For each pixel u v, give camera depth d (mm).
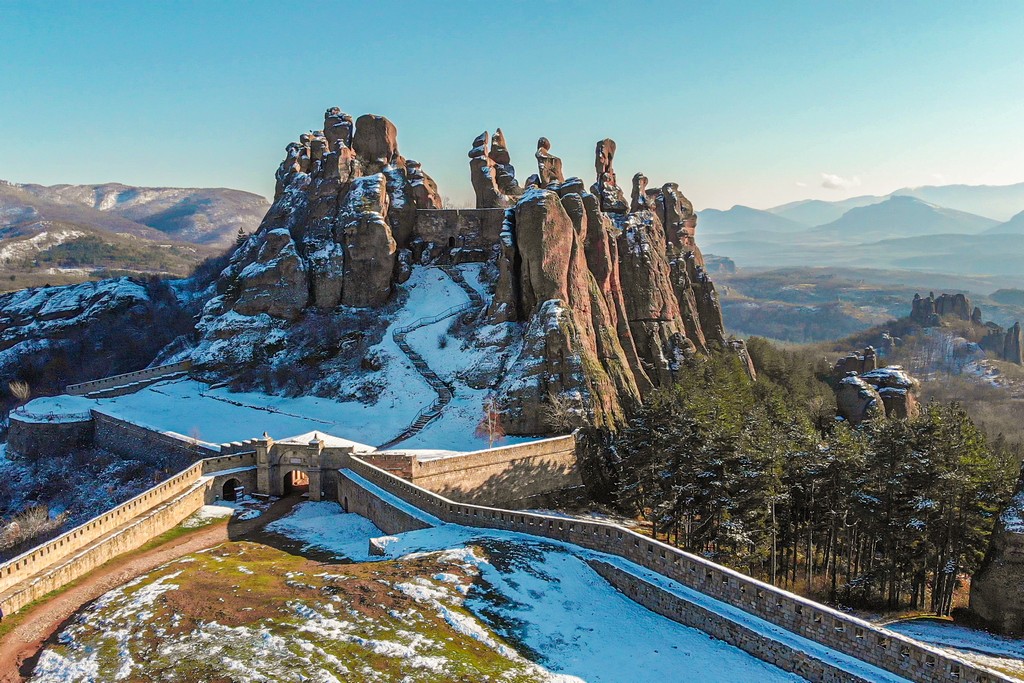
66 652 48562
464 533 64812
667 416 87562
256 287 135125
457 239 148375
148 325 170625
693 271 169250
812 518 77062
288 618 50156
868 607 70062
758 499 68312
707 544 72188
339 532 74562
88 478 100688
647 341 134375
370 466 80312
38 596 57312
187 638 48094
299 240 145750
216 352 129875
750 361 163375
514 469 89938
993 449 97750
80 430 112250
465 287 138625
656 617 51031
